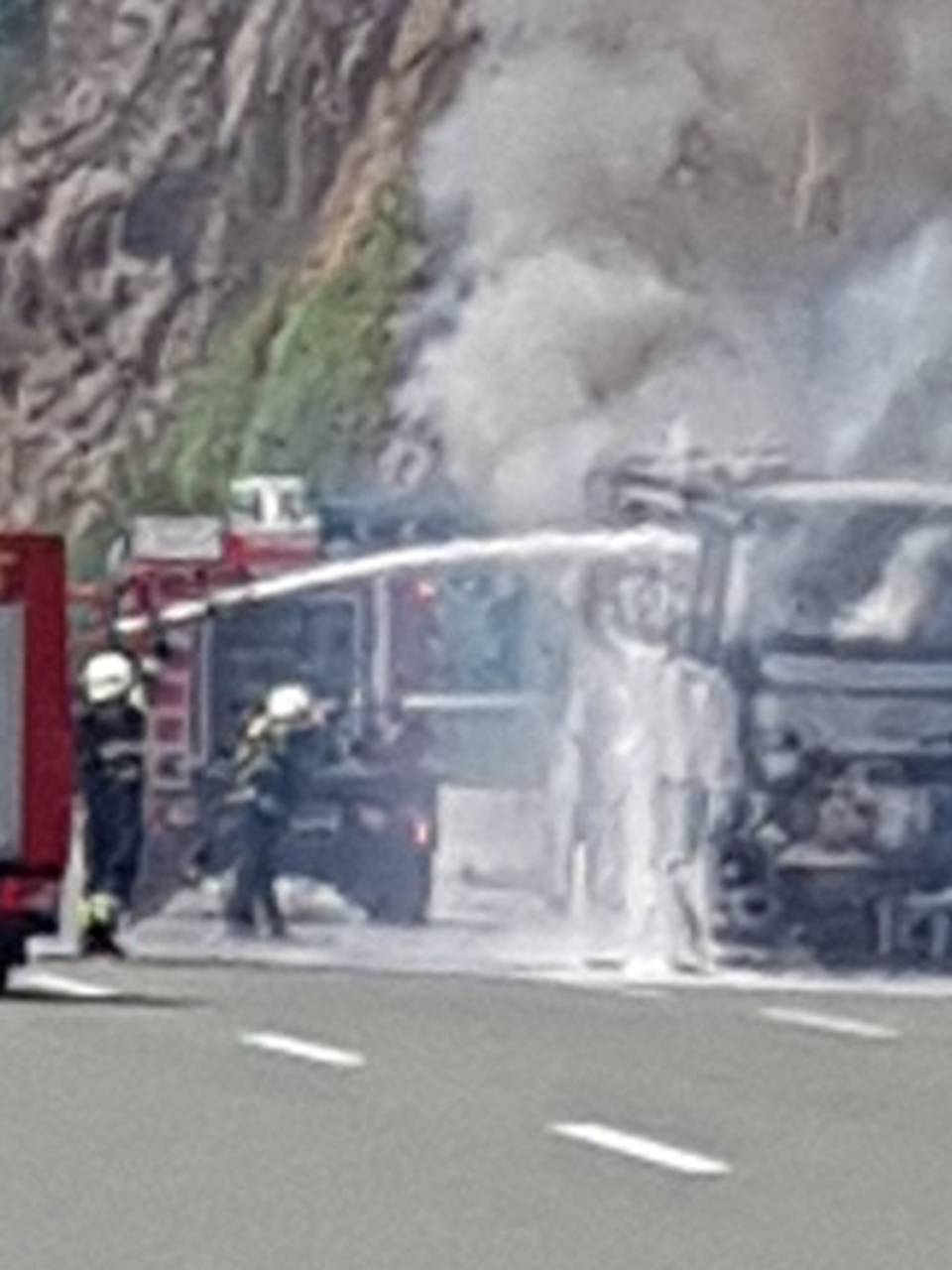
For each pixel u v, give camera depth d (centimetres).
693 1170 1426
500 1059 1888
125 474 6806
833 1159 1462
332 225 6469
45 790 2489
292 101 6800
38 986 2450
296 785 3161
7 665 2511
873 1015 2202
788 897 2752
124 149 7062
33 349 7025
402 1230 1256
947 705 2747
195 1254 1197
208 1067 1844
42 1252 1202
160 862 3297
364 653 3281
